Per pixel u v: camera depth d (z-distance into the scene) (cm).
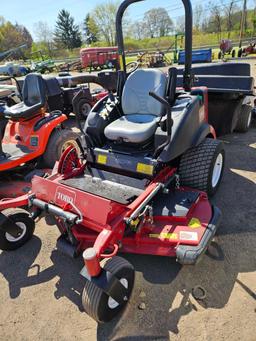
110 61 2275
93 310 179
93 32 5625
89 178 273
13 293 229
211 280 221
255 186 341
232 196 324
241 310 196
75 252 230
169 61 2002
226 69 505
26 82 421
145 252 219
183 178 296
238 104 427
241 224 277
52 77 505
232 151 443
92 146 297
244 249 247
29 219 273
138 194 238
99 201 206
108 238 191
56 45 6606
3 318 210
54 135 404
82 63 2370
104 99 327
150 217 223
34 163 420
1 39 5716
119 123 292
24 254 269
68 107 700
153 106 296
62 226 245
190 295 210
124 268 186
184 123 261
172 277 226
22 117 378
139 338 186
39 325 202
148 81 299
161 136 257
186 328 188
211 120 436
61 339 191
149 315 199
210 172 288
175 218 231
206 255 243
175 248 210
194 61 1894
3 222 250
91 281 175
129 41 4369
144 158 261
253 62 1588
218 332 184
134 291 217
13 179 391
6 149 391
